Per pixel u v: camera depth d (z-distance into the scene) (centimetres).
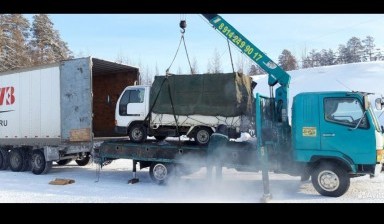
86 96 1197
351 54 7719
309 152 889
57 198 901
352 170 854
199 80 1047
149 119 1109
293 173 933
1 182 1153
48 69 1300
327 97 883
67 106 1236
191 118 1048
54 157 1291
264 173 869
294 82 4178
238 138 1062
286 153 945
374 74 3956
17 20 3931
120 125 1169
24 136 1372
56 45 4534
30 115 1355
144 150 1088
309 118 893
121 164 1545
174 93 1073
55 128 1277
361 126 848
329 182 873
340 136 862
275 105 990
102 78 1440
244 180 1121
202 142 1041
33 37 4494
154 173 1077
